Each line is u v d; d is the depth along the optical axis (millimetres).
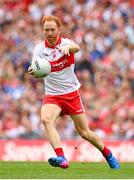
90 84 57469
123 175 24562
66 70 25781
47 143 41594
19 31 65750
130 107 54469
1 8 68688
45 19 25391
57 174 25219
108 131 52344
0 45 64500
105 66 59906
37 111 55094
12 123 54250
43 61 25094
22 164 31656
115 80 58250
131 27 65250
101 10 67125
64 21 66375
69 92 25922
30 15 67688
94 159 40656
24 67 61094
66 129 51219
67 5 68312
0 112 55656
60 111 25844
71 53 25703
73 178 23203
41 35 64750
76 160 40844
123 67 60062
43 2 68938
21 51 63438
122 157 40906
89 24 65438
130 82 57969
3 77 59344
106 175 24562
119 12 67062
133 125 52250
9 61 62000
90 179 22766
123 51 62281
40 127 53406
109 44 63094
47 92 26031
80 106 26156
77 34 64188
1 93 57875
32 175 24719
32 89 57625
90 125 52875
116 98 55750
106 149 27125
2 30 66500
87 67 59875
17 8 68688
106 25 65312
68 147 41188
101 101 55250
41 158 41406
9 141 41812
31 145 41688
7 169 28109
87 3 68250
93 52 61625
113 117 53344
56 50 25547
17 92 57469
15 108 55469
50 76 25719
